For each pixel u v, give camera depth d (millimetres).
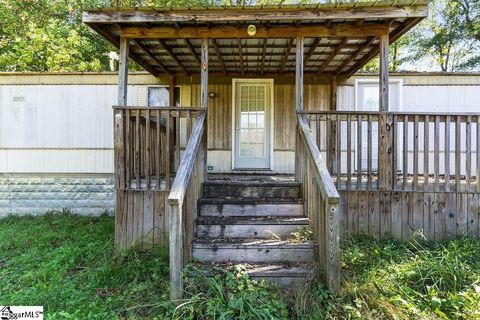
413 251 3551
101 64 11945
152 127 4316
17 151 6160
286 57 5219
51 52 10000
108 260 3451
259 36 3986
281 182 3953
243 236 3395
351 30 3910
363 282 2770
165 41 4500
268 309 2426
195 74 6277
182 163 3096
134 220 3756
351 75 6102
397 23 3887
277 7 3598
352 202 3771
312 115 3957
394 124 3723
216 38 4129
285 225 3395
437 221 3768
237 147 6348
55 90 6148
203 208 3664
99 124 6160
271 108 6305
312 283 2666
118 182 3762
